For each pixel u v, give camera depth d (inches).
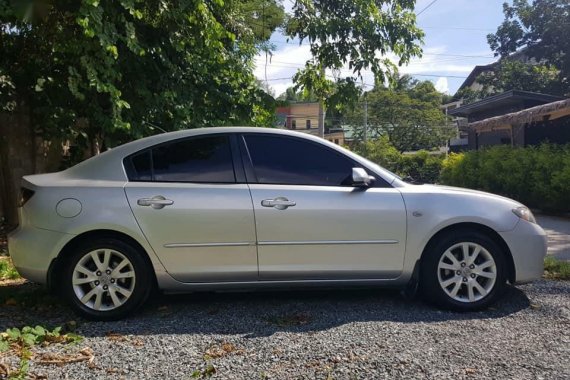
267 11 397.7
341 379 131.6
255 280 184.1
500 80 1058.7
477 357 144.9
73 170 189.5
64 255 180.4
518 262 190.5
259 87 372.5
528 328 168.4
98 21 229.5
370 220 185.2
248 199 182.1
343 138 2183.8
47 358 143.0
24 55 314.0
